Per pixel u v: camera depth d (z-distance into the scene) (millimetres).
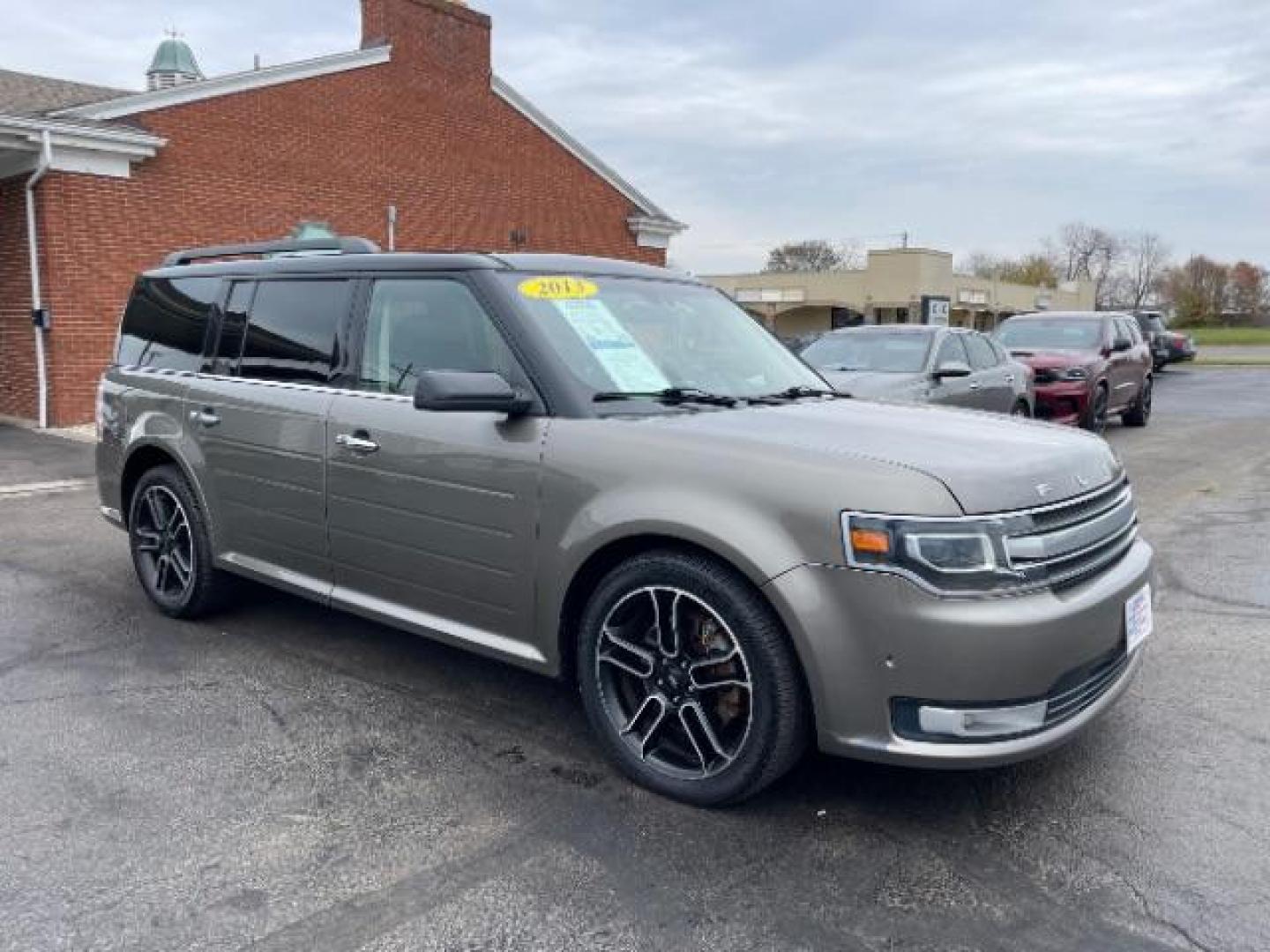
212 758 3465
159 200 13102
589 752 3539
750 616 2912
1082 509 3068
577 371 3475
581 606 3418
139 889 2682
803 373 4391
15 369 13086
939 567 2705
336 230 15352
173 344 4996
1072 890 2713
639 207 20797
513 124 18094
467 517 3547
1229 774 3393
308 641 4703
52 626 4906
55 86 17000
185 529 4898
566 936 2500
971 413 3850
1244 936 2512
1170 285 84312
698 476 3031
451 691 4094
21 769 3367
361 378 4008
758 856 2871
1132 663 3303
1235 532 7207
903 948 2465
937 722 2740
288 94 14469
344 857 2850
